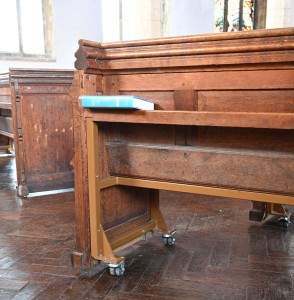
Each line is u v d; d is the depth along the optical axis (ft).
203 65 6.13
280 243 8.60
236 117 5.35
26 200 12.51
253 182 5.93
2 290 6.51
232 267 7.37
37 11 26.27
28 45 26.23
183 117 5.78
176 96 6.57
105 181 7.20
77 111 6.91
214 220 10.22
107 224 7.54
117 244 7.63
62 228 9.68
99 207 7.13
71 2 26.27
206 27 27.91
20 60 24.90
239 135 6.24
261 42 5.50
